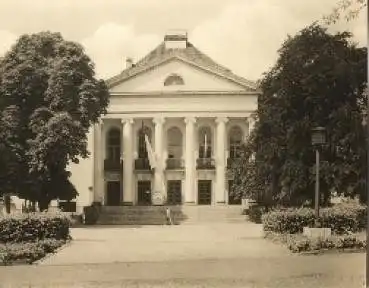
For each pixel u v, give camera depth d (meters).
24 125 40.00
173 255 20.44
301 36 34.00
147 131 59.84
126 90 58.75
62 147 38.94
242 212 52.44
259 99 37.56
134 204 59.06
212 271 16.11
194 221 51.31
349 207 28.53
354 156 32.69
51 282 14.68
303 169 33.09
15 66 40.59
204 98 58.62
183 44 60.12
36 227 23.08
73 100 40.22
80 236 31.02
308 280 14.31
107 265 17.83
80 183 58.03
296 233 24.42
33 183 40.00
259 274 15.31
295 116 33.72
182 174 59.16
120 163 59.38
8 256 18.39
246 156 46.22
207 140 60.00
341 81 33.03
